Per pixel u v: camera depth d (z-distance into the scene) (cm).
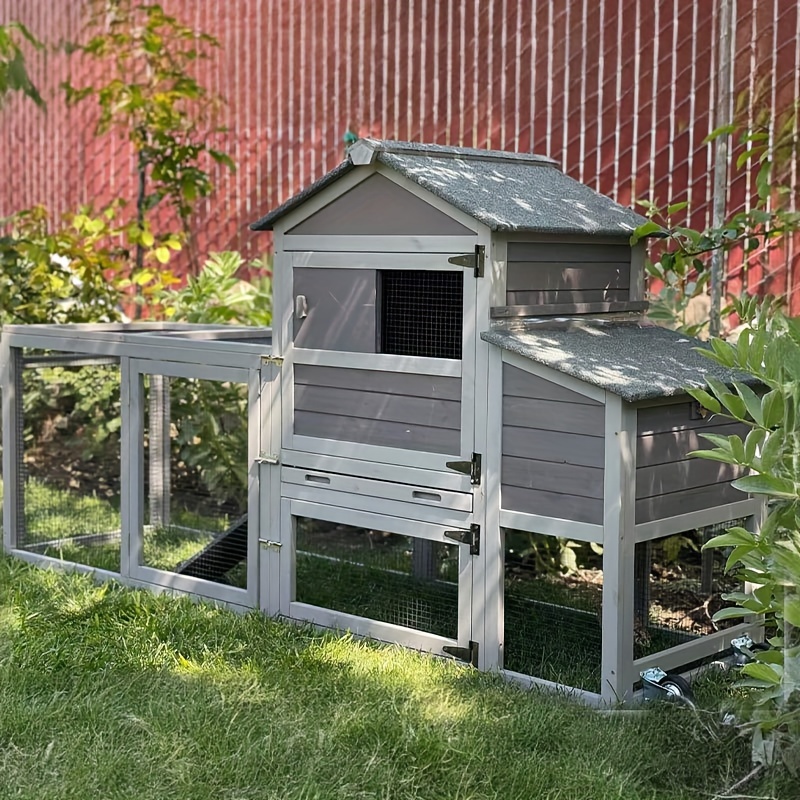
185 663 433
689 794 370
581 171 565
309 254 457
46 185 808
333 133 658
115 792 368
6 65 678
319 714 404
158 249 675
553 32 568
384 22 630
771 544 360
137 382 498
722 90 509
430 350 441
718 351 372
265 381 469
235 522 489
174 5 725
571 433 414
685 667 431
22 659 434
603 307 454
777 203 484
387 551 487
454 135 605
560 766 378
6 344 533
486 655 431
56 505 540
